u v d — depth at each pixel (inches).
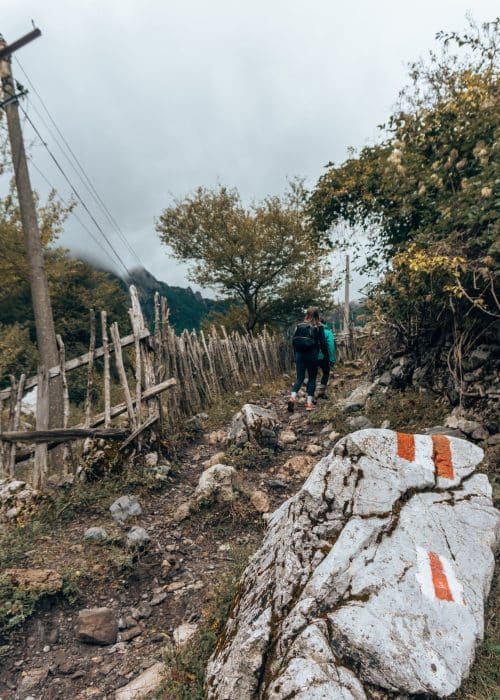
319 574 75.0
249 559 112.5
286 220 693.3
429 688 60.4
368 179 236.4
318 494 89.5
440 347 179.3
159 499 159.3
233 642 76.6
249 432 192.7
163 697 77.7
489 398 142.8
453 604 71.7
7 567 116.0
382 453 93.6
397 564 75.8
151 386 193.5
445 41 202.5
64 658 93.7
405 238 222.2
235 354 369.1
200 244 732.7
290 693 59.6
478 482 92.8
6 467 161.6
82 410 383.6
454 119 179.0
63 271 665.6
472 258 145.6
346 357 498.9
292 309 792.3
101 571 117.3
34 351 583.2
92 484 161.2
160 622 103.3
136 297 197.2
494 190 140.2
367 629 65.1
